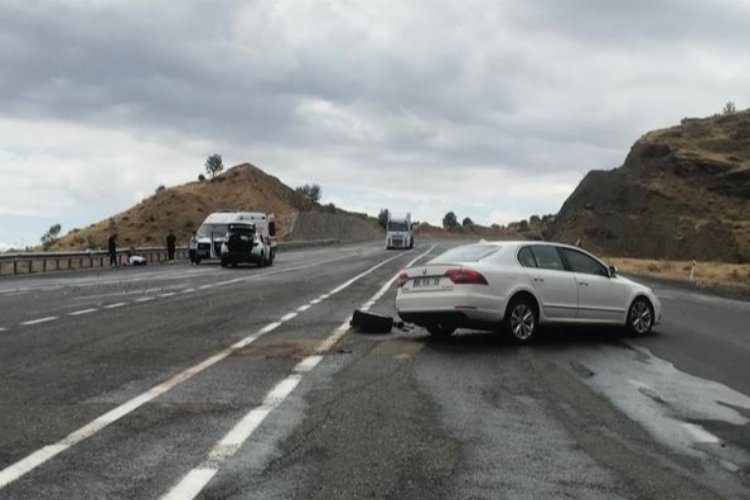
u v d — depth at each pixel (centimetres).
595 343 1462
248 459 681
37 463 664
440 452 711
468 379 1075
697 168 8519
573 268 1510
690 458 707
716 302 2462
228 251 4453
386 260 5138
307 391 979
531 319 1429
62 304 2139
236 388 994
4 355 1252
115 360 1209
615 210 8150
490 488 611
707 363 1248
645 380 1090
